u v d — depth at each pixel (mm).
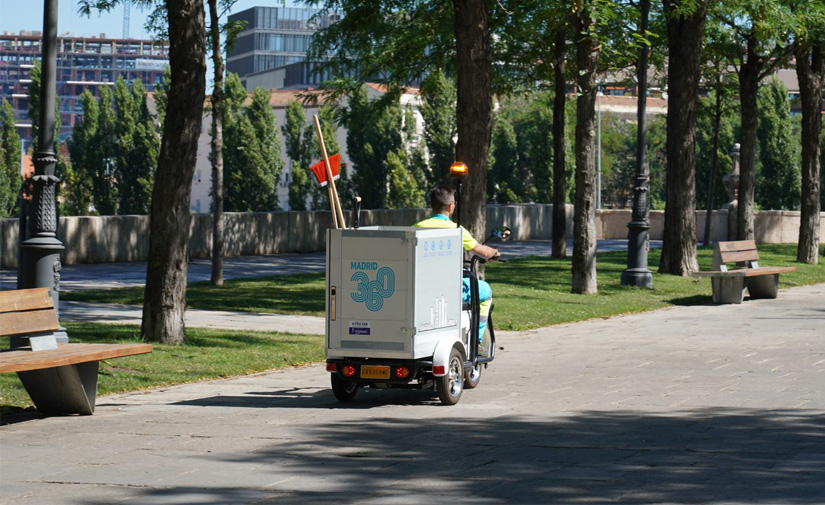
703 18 41188
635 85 55125
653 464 10867
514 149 105250
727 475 10281
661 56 50531
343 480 10281
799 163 104375
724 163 102125
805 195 52969
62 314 27859
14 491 9953
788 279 44000
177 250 22125
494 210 73750
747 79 51906
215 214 37438
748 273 33562
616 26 35688
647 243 37719
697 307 33125
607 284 38156
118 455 11602
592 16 31188
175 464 11086
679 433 12703
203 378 18422
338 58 51156
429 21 45781
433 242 15203
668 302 34344
